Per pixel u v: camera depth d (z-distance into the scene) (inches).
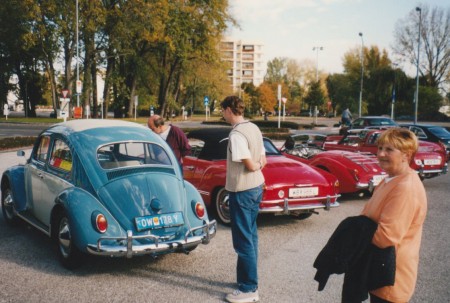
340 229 106.7
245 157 165.5
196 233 200.8
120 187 195.6
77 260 197.8
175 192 204.4
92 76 1615.4
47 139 241.1
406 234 101.8
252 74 6264.8
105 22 1402.6
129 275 197.6
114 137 217.3
